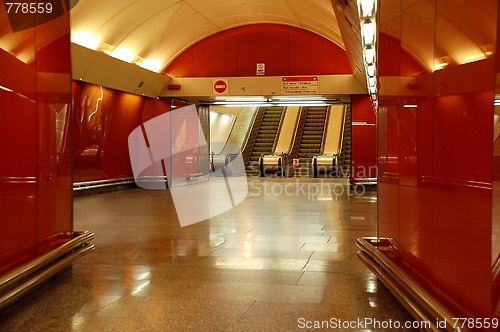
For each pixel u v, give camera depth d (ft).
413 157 11.60
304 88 54.85
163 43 51.75
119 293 14.23
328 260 18.43
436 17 9.40
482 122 7.23
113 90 49.11
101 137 48.62
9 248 11.87
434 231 9.86
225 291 14.42
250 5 48.93
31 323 11.79
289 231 25.14
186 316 12.26
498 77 6.53
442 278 9.37
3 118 11.35
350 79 53.83
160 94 56.24
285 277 15.99
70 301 13.46
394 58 13.64
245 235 23.97
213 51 56.29
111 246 21.24
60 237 16.03
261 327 11.49
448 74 8.74
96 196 45.01
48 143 14.87
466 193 7.95
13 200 12.07
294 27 54.80
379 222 15.89
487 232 7.12
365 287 14.78
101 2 37.76
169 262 18.15
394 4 13.48
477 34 7.25
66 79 16.84
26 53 12.92
